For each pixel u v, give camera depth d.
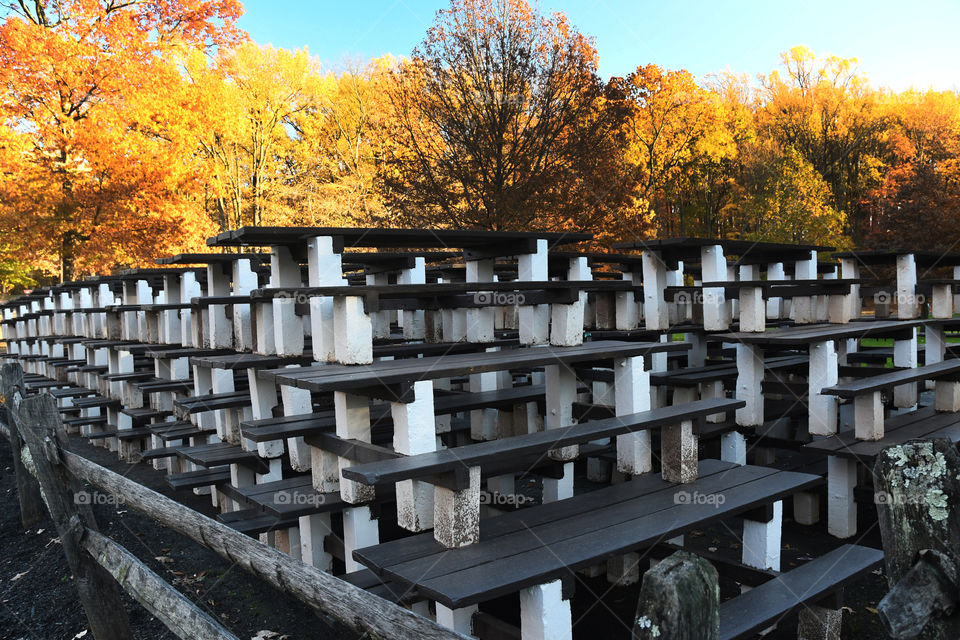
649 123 24.34
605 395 4.74
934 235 21.48
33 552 4.39
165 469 6.27
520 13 13.04
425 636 1.47
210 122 19.44
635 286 5.43
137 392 6.30
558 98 13.49
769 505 3.04
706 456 6.10
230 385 4.61
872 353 6.77
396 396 2.60
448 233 3.56
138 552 4.28
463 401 3.87
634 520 2.74
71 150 16.16
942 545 1.30
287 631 3.24
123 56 17.08
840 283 5.38
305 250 3.63
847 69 34.56
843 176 32.38
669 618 1.16
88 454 7.04
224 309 4.67
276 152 28.69
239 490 3.52
